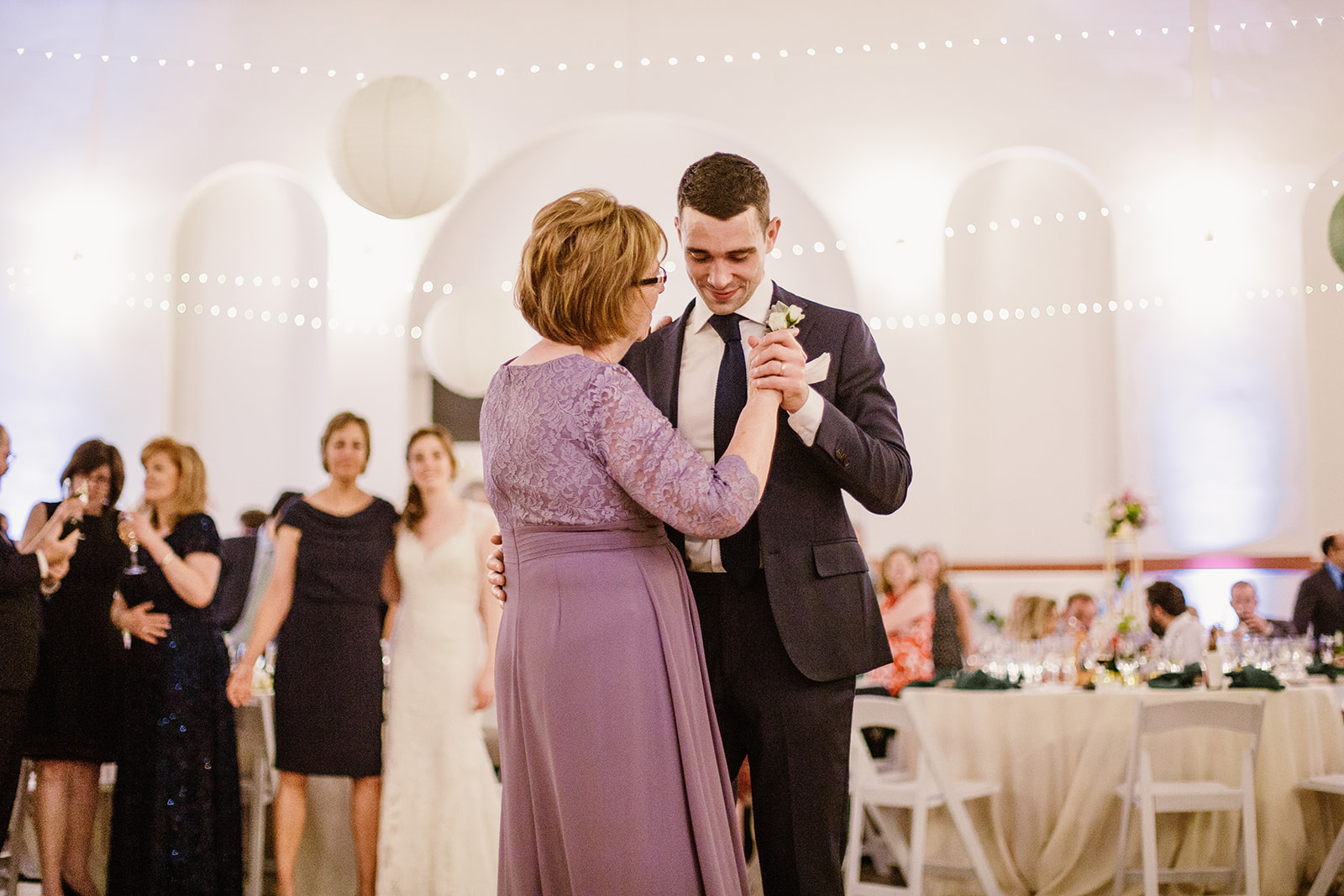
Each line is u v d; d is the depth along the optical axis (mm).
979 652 4836
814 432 1735
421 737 3652
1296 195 7637
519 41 8180
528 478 1653
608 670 1606
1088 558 8000
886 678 4770
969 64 7992
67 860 3771
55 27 7902
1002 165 8250
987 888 3584
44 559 3504
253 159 7996
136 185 7910
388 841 3619
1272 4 7699
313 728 3641
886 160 8047
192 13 8016
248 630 4938
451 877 3586
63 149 7863
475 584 3764
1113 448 8039
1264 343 7645
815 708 1818
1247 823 3498
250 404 8258
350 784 3992
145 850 3621
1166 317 7781
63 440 7723
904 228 8008
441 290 8523
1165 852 3809
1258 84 7699
